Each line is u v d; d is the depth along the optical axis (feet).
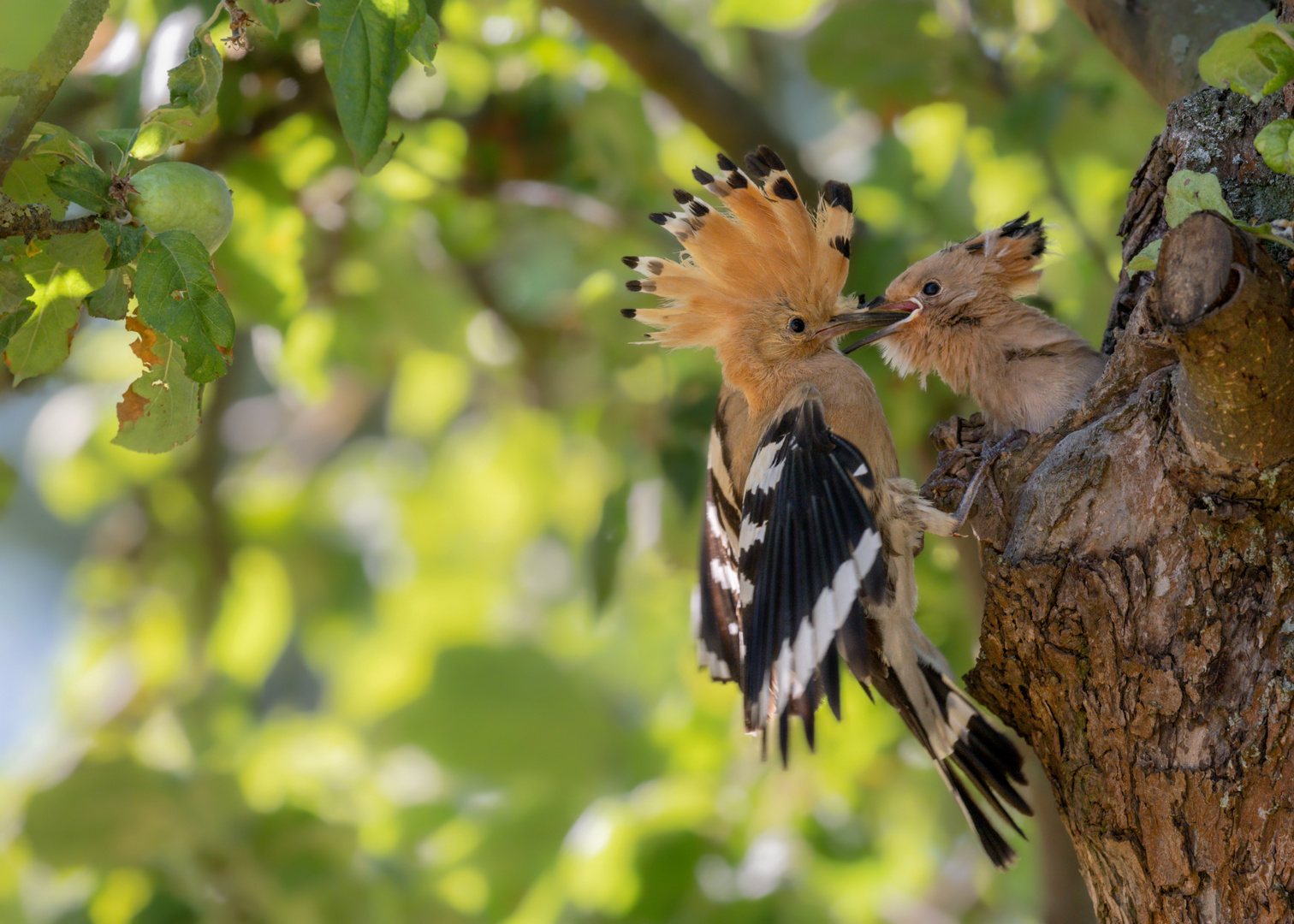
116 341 39.47
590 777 40.42
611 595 34.63
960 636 32.35
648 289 23.39
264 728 38.40
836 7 36.04
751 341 22.90
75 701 44.68
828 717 35.47
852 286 33.06
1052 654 17.33
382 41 14.90
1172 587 16.43
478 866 37.68
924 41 35.22
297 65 31.24
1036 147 33.81
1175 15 22.76
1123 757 16.94
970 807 20.90
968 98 35.53
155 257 15.08
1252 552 16.11
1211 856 16.43
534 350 40.93
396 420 49.19
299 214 34.04
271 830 33.24
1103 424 17.26
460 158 37.04
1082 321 34.27
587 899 32.68
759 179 23.25
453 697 41.24
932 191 37.58
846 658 17.26
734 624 22.79
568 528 50.03
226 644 46.83
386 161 15.21
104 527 49.52
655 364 36.01
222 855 32.37
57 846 32.40
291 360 36.91
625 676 44.91
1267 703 16.06
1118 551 16.78
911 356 23.62
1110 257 36.83
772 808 34.81
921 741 21.03
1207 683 16.31
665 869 32.40
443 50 35.53
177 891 32.17
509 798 39.45
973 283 22.76
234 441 52.16
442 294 39.99
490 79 36.68
